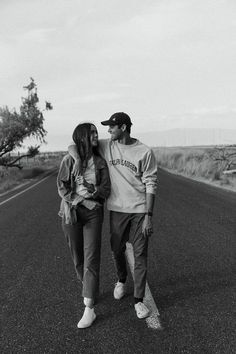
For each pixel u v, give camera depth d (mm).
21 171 33594
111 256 6457
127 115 4230
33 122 31594
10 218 10484
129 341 3629
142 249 4270
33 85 32031
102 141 4406
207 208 10898
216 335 3686
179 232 8031
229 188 16359
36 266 6043
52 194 15812
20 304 4586
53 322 4086
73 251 4340
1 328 3998
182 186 17188
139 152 4223
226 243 7039
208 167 23391
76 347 3562
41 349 3553
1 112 31875
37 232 8523
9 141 32125
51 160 66000
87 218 4137
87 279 4066
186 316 4102
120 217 4320
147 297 4637
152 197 4199
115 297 4641
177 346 3510
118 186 4281
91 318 3984
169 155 41000
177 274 5414
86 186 4078
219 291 4762
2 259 6516
